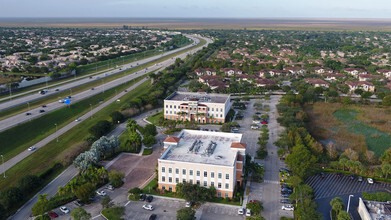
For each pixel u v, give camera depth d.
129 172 149.62
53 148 175.25
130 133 185.88
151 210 119.56
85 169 142.88
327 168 154.50
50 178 143.62
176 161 128.75
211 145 142.38
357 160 160.00
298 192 122.56
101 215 116.12
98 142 161.12
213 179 127.19
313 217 107.31
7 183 138.00
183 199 127.62
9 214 116.50
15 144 178.50
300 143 169.38
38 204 111.25
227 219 114.75
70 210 118.75
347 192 134.88
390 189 137.50
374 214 110.19
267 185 138.38
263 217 115.75
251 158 163.75
